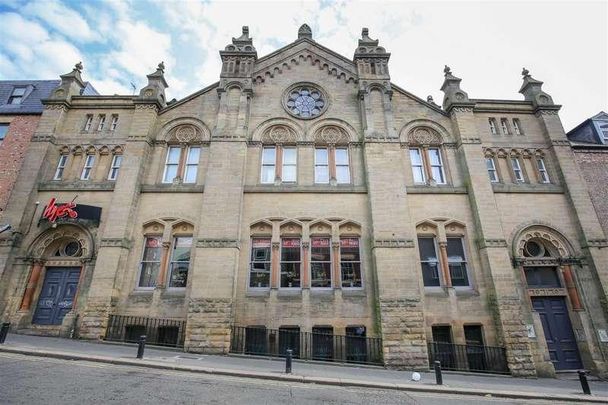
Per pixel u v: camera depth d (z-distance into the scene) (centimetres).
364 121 1728
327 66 1925
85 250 1507
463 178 1681
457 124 1753
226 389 785
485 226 1527
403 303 1362
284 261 1518
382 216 1510
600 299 1449
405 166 1703
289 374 954
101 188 1605
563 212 1619
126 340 1364
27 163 1627
